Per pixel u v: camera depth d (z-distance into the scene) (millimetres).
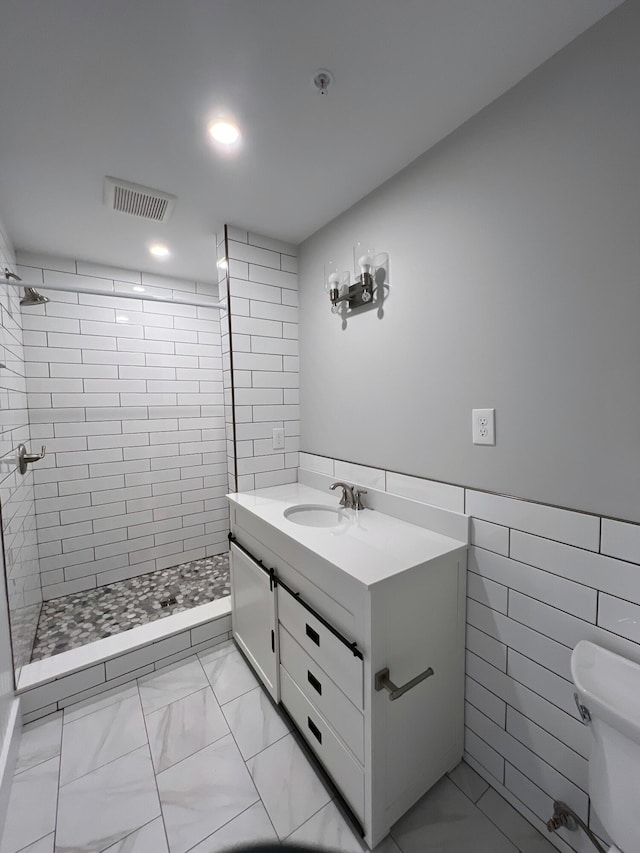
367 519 1405
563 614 946
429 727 1107
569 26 825
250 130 1128
